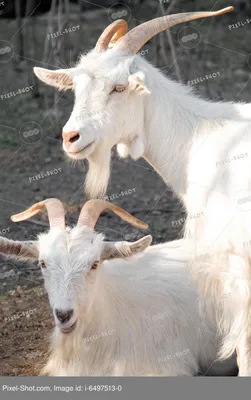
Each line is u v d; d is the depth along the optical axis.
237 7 27.72
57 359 10.68
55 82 10.53
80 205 16.70
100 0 28.08
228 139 10.34
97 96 9.81
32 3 27.17
